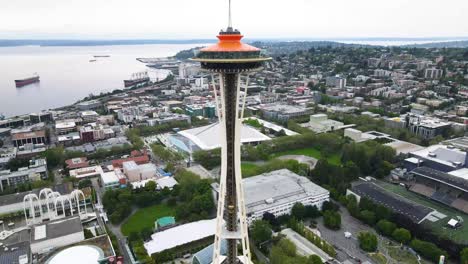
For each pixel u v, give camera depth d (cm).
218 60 14238
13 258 19762
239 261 19525
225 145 15338
